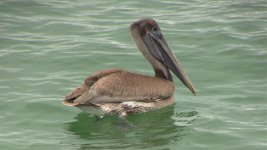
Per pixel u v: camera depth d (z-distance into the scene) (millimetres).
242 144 13203
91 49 18594
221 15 21141
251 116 14570
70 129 14086
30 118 14562
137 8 22250
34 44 19031
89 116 14820
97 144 13320
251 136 13547
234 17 20891
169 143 13406
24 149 12930
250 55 17969
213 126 14141
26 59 17938
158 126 14383
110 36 19656
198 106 15328
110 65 17656
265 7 21781
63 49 18625
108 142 13453
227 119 14461
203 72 17219
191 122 14461
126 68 17484
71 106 15039
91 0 23219
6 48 18688
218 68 17406
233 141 13367
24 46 18859
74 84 16375
